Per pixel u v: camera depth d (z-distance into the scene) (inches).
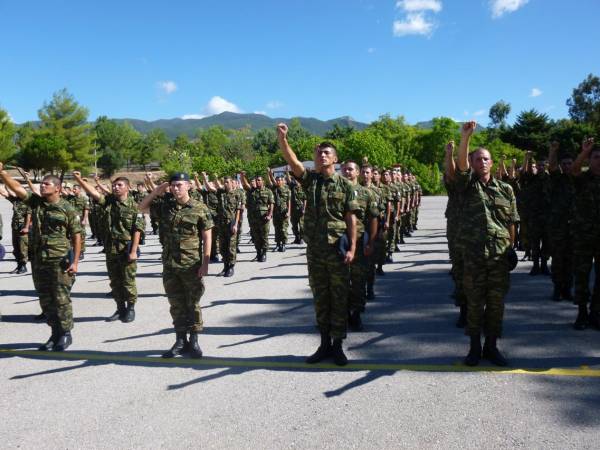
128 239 244.4
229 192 384.2
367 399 146.9
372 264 270.8
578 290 206.5
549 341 193.5
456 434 124.3
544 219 312.7
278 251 494.9
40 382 170.6
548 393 145.9
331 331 177.5
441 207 1146.7
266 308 265.4
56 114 2817.4
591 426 125.8
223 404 147.5
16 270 409.7
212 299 290.4
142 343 211.9
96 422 139.1
